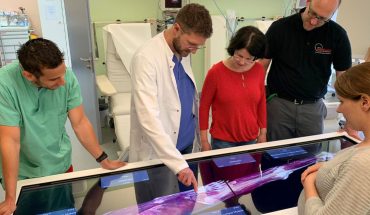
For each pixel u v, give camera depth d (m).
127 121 2.79
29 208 1.08
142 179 1.26
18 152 1.20
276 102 1.95
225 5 4.06
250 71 1.66
